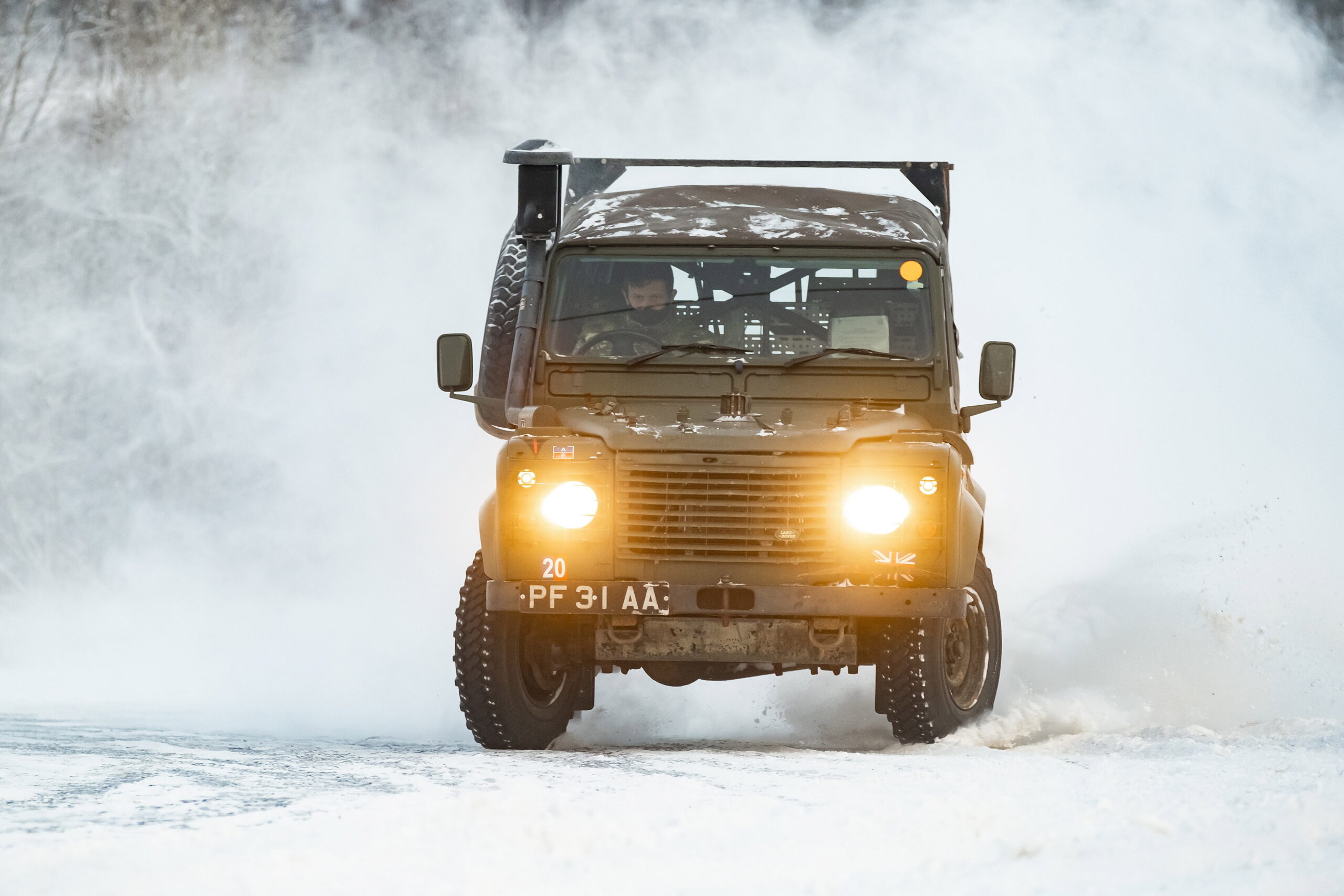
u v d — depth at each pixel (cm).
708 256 2292
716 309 2273
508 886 1073
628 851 1198
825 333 2261
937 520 1992
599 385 2250
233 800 1399
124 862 1116
